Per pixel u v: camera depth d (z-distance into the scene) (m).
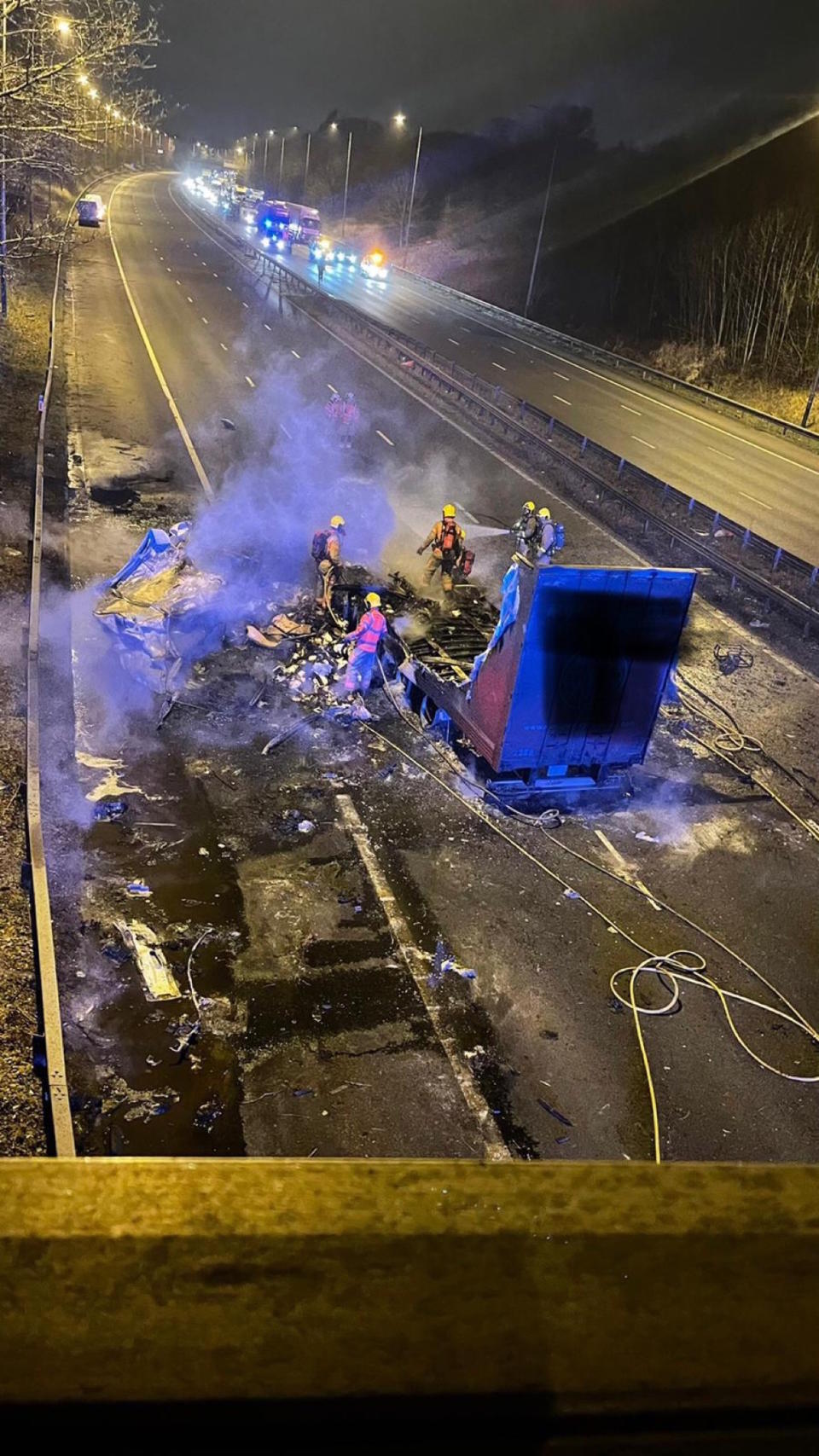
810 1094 8.12
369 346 41.28
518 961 9.23
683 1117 7.76
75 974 8.34
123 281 49.97
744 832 11.80
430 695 12.88
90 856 9.87
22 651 13.08
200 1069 7.64
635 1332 0.69
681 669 16.31
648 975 9.24
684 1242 0.75
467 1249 0.73
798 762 13.70
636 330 57.47
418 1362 0.67
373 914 9.62
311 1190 0.78
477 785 11.95
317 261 62.91
